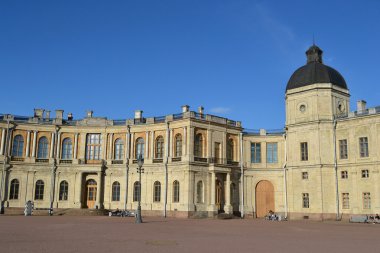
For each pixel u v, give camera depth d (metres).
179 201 58.34
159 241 23.19
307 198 58.09
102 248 19.64
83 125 65.50
